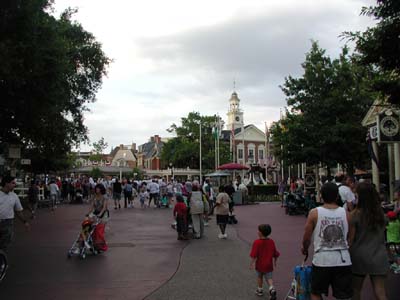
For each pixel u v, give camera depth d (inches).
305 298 215.9
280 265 369.7
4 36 499.8
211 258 410.3
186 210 552.1
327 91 976.9
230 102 3838.6
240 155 3260.3
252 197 1339.8
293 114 1005.2
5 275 339.9
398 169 782.5
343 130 901.2
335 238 191.0
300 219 800.9
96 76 1120.8
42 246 490.3
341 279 190.2
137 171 3248.0
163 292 285.4
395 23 300.0
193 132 2805.1
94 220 433.7
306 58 1005.2
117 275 339.0
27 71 518.9
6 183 350.0
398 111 502.3
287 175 2347.4
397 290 270.7
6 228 346.0
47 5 583.5
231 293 281.7
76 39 1064.2
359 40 329.4
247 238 553.0
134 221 777.6
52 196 1069.1
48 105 586.6
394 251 322.3
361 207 207.9
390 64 324.5
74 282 316.5
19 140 892.0
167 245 495.2
